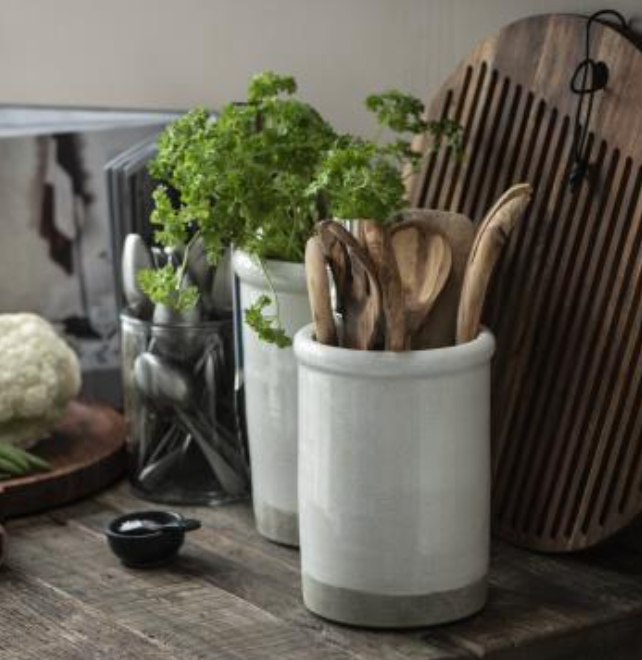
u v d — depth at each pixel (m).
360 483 1.33
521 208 1.32
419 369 1.30
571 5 1.57
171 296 1.62
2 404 1.79
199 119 1.50
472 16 1.70
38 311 2.25
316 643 1.33
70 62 2.29
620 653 1.41
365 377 1.31
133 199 1.88
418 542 1.34
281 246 1.49
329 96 1.92
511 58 1.58
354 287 1.35
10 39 2.38
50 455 1.83
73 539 1.62
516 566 1.51
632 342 1.44
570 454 1.50
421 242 1.38
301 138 1.47
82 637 1.35
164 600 1.44
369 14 1.84
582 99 1.48
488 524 1.40
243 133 1.48
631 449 1.44
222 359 1.70
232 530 1.64
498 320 1.58
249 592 1.46
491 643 1.33
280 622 1.38
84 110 2.21
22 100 2.38
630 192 1.44
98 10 2.22
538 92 1.54
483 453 1.36
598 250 1.47
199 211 1.45
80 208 2.20
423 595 1.35
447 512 1.34
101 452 1.83
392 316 1.30
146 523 1.56
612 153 1.46
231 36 2.04
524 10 1.62
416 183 1.69
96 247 2.21
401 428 1.31
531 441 1.55
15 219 2.23
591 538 1.48
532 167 1.55
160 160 1.50
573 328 1.50
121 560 1.54
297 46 1.95
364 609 1.36
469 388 1.33
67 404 1.92
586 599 1.43
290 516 1.57
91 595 1.46
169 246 1.51
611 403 1.46
